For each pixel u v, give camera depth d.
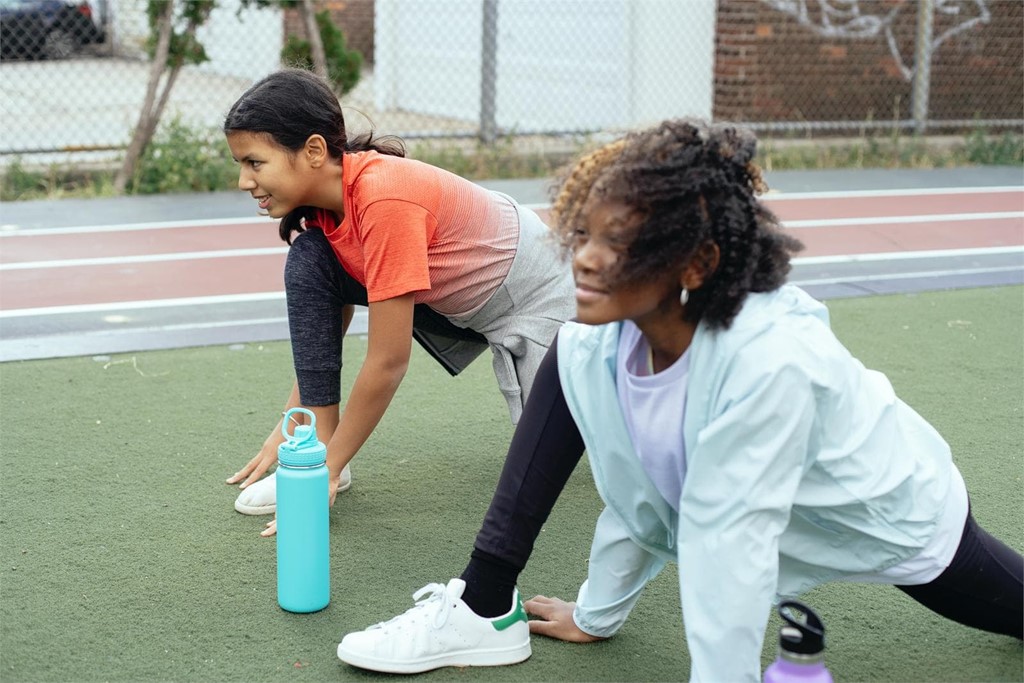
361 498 3.07
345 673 2.23
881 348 4.46
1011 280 5.63
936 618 2.46
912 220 7.26
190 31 8.00
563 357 2.06
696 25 10.15
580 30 10.42
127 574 2.62
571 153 9.13
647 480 2.00
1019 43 11.03
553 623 2.39
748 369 1.78
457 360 3.22
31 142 9.76
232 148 2.68
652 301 1.77
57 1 14.06
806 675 1.76
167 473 3.20
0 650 2.29
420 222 2.70
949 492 2.06
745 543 1.80
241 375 4.07
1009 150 9.77
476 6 11.10
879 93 10.58
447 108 11.65
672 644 2.38
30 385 3.91
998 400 3.86
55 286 5.41
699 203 1.72
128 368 4.12
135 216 7.08
